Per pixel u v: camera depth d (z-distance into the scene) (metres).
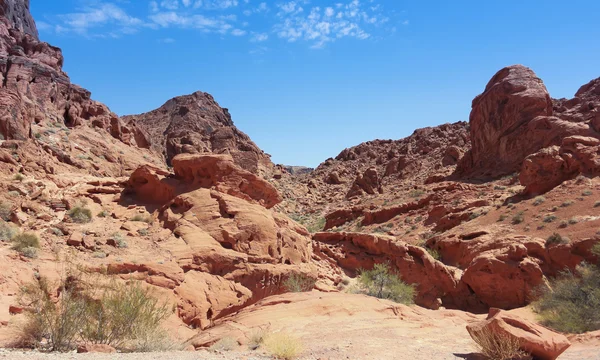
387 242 32.31
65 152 36.44
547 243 29.95
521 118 61.34
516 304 27.41
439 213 50.59
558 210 35.78
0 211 18.45
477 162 65.81
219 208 21.92
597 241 27.53
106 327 9.61
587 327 16.52
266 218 22.61
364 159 118.44
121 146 48.38
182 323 15.59
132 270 16.42
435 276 29.92
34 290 11.45
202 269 18.55
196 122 109.06
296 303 14.60
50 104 44.50
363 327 12.44
